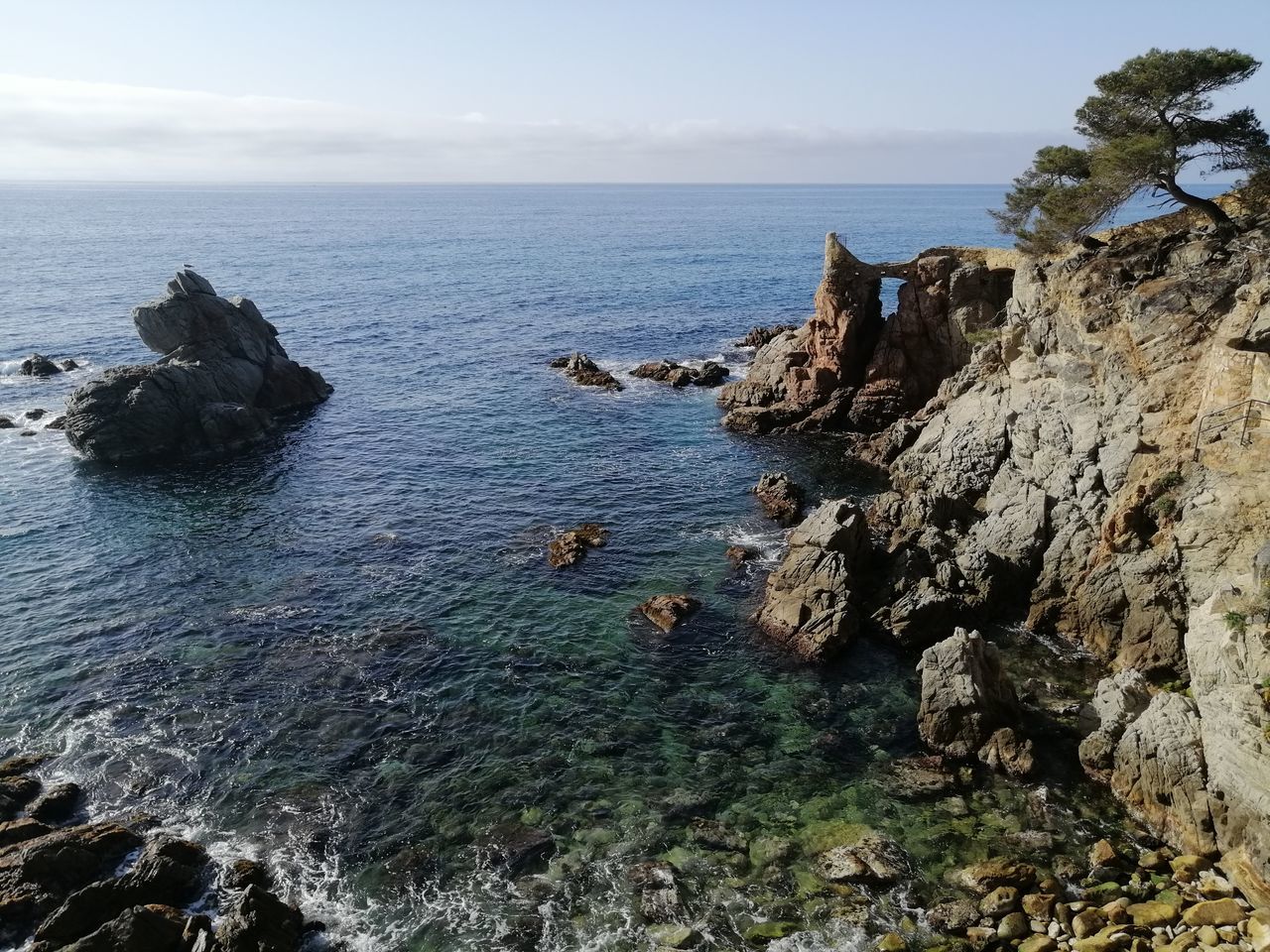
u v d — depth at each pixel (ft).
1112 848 85.05
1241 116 146.92
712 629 130.93
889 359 218.18
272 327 261.85
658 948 76.18
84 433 204.64
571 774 100.07
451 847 88.99
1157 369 125.29
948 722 102.22
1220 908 74.49
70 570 149.48
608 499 181.27
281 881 84.69
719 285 469.16
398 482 192.13
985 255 211.00
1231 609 85.92
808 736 106.63
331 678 117.80
